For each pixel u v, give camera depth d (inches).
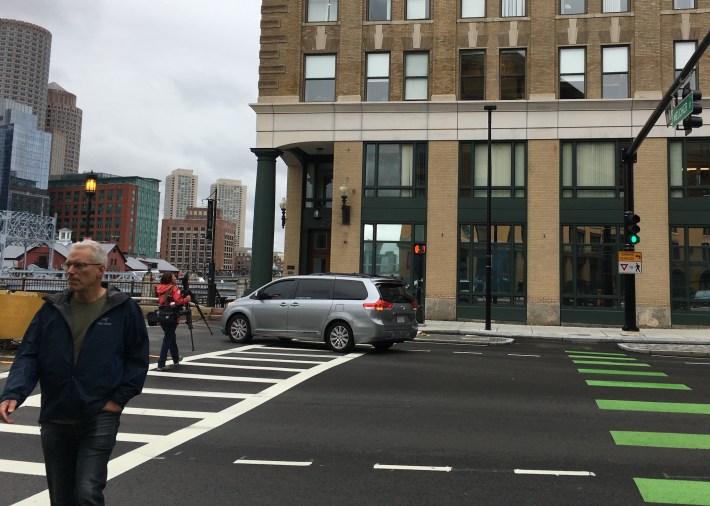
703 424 289.3
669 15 922.7
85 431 136.6
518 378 421.4
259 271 993.5
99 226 5826.8
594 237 912.3
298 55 1017.5
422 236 959.6
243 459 229.8
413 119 972.6
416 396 351.6
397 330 557.6
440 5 983.6
